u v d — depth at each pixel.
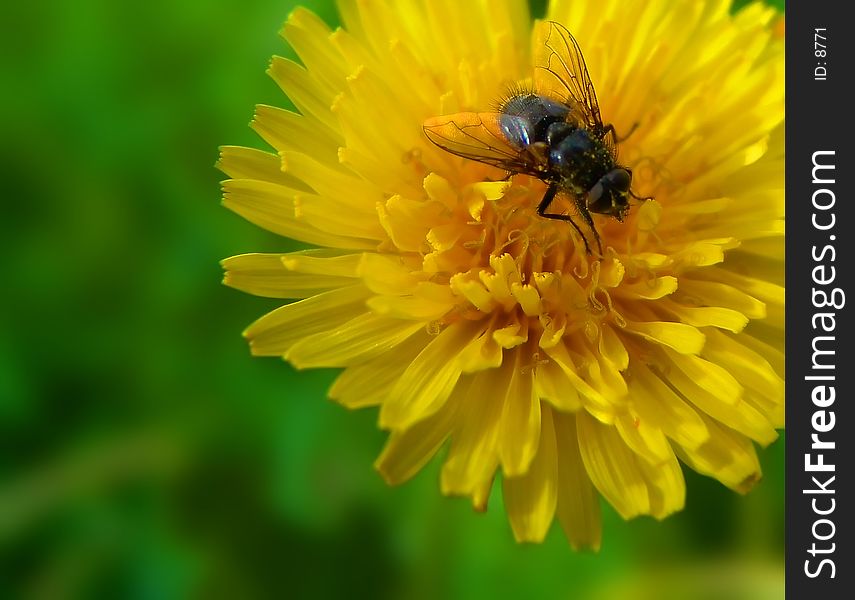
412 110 0.14
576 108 0.14
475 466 0.13
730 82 0.14
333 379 0.15
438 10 0.14
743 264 0.14
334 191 0.13
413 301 0.13
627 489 0.13
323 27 0.14
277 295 0.13
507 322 0.13
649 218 0.13
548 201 0.13
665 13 0.14
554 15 0.14
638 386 0.13
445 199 0.13
